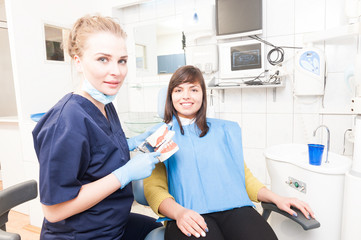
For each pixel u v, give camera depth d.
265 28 2.18
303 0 2.03
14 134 2.19
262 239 0.84
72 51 0.79
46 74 2.14
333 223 1.07
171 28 2.53
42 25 2.10
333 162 1.12
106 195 0.74
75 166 0.69
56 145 0.67
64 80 2.29
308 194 1.10
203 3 2.38
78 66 0.80
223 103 2.42
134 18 2.71
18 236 0.61
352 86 1.77
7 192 0.80
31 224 2.09
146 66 2.71
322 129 2.08
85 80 0.78
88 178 0.78
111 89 0.78
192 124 1.13
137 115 2.84
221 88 2.27
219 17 2.22
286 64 2.14
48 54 2.15
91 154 0.76
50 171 0.66
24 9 1.96
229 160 1.10
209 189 1.01
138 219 1.07
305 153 1.26
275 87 2.22
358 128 1.00
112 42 0.74
